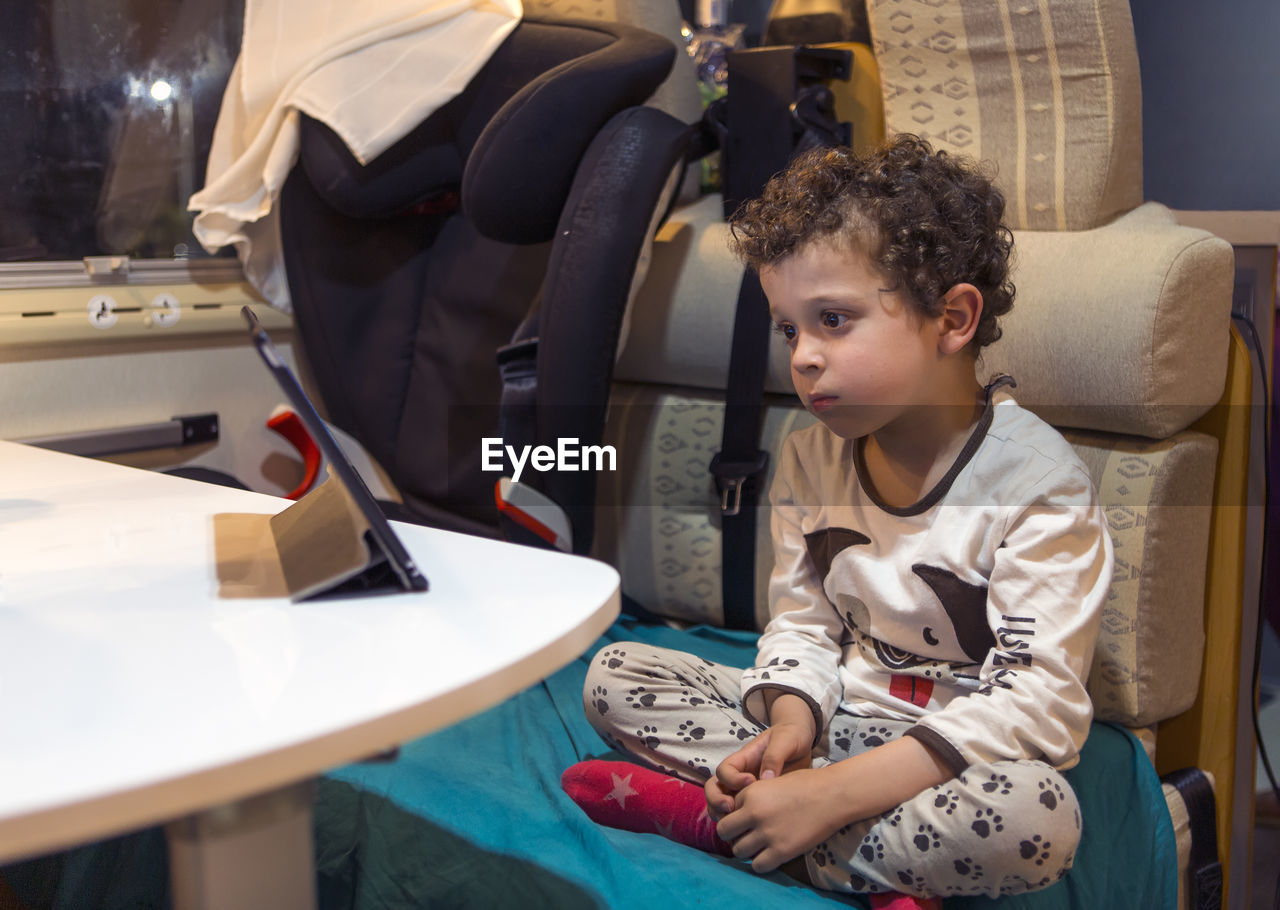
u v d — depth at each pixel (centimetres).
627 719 99
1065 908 94
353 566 57
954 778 83
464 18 152
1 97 147
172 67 164
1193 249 111
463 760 106
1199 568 119
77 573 63
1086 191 121
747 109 144
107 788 37
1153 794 107
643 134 133
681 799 93
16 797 36
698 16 180
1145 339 111
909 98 134
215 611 56
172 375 166
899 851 82
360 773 102
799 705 96
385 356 164
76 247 157
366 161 148
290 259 169
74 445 151
